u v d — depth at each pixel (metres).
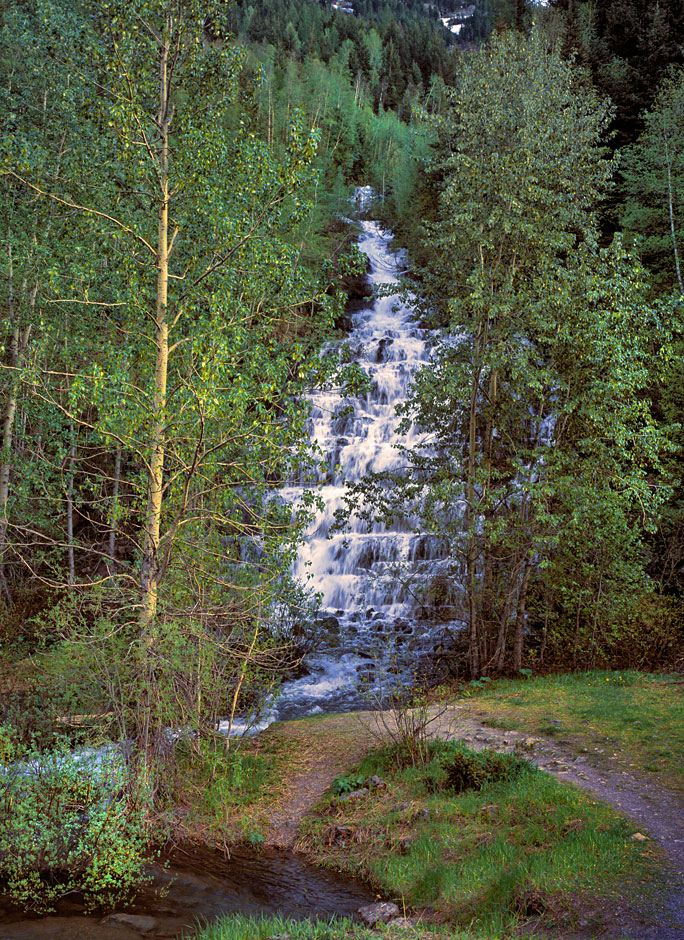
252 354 11.89
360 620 23.44
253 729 14.53
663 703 13.74
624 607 17.66
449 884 8.11
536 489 15.94
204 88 12.45
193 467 10.21
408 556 24.83
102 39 11.76
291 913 8.09
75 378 10.27
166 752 10.77
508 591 18.12
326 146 66.12
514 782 10.16
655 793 9.50
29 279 18.14
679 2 42.34
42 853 8.82
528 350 16.98
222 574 12.22
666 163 30.98
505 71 19.86
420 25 149.62
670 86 33.34
